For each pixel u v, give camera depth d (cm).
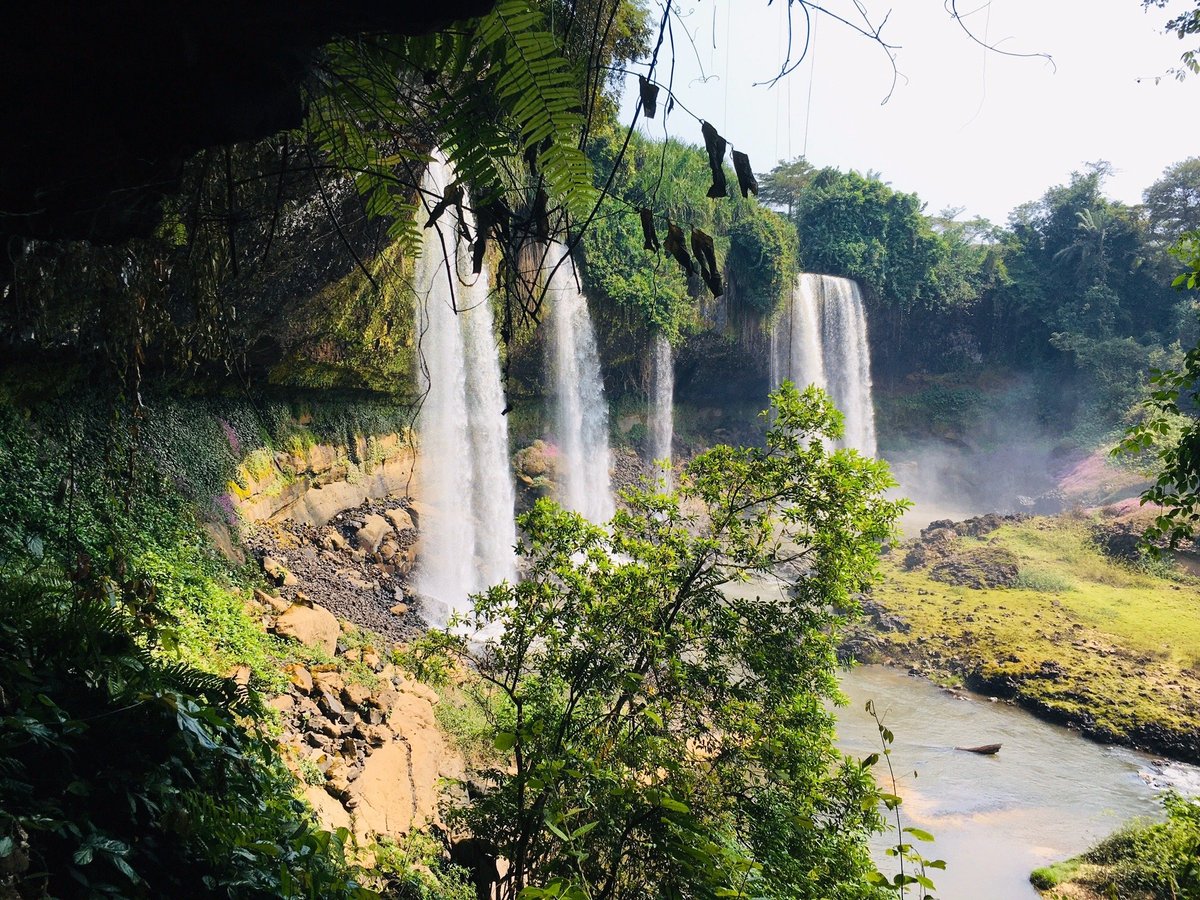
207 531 1178
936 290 4131
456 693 1144
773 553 767
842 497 730
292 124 212
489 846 649
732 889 277
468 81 211
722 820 568
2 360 845
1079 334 4112
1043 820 1221
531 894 240
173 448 1211
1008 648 1870
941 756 1427
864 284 3991
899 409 4312
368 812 774
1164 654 1839
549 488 2406
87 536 891
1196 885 768
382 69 216
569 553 750
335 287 1315
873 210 3984
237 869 267
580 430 2636
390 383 1784
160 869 254
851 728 1520
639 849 358
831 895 528
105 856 234
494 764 1004
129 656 311
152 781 260
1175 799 900
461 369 1945
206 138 201
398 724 1008
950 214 5334
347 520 1694
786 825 575
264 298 1161
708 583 748
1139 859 977
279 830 302
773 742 607
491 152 216
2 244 247
